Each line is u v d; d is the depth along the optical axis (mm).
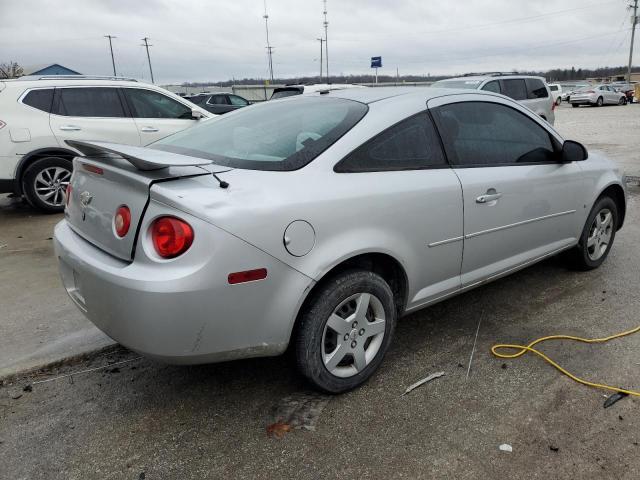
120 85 7172
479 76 11977
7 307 3822
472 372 2936
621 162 10039
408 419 2539
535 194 3512
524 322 3525
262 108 3340
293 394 2754
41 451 2352
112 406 2676
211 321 2166
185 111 7781
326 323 2527
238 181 2307
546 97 12508
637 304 3766
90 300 2342
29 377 2947
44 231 5953
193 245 2082
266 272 2246
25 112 6480
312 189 2412
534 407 2615
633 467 2217
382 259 2756
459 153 3109
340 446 2365
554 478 2164
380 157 2727
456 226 3006
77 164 2719
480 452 2312
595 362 3016
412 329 3455
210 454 2328
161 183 2170
